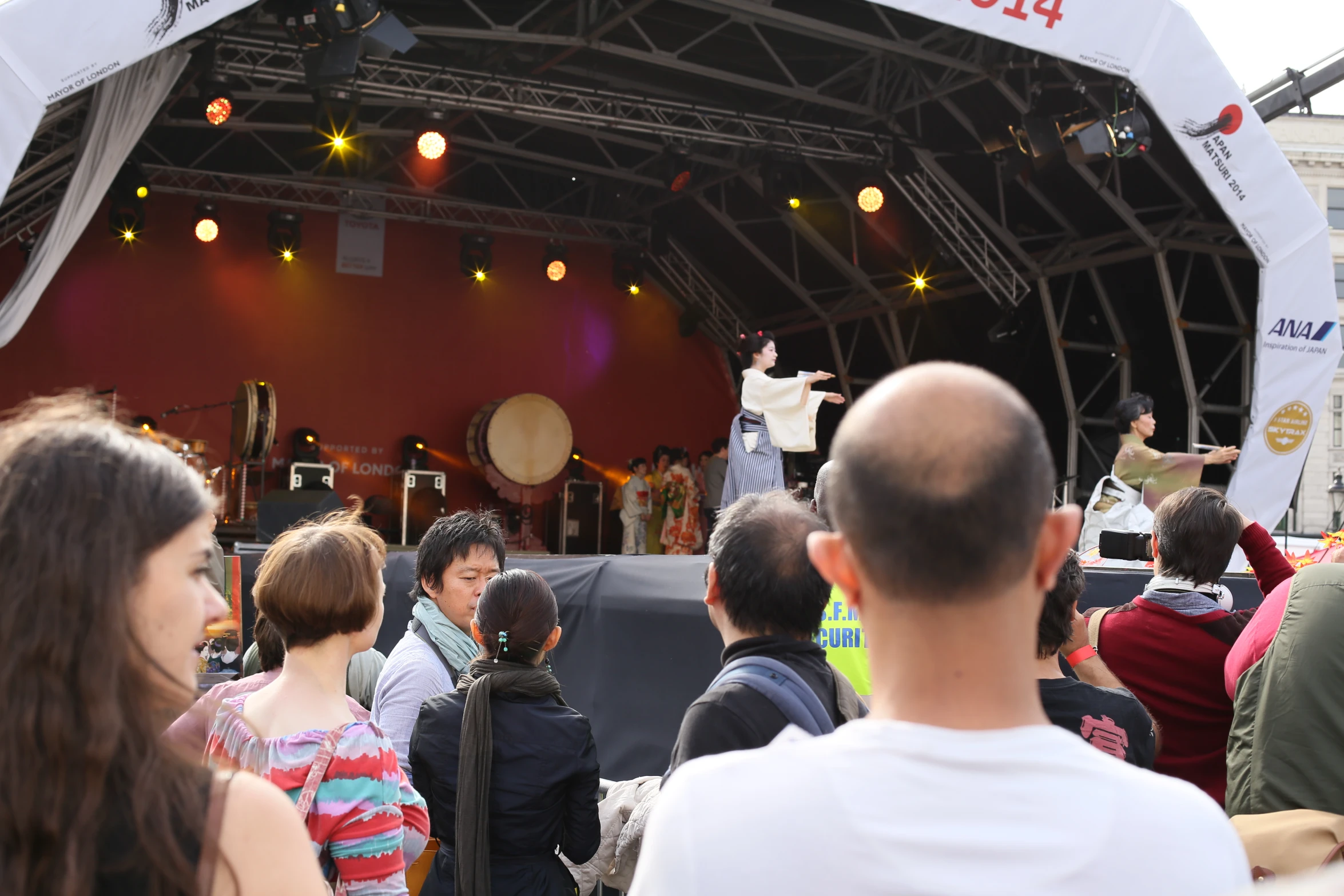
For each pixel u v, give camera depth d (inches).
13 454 38.5
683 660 145.3
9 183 234.2
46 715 35.1
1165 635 101.6
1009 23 296.4
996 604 36.5
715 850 35.4
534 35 380.5
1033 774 35.1
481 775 91.5
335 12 315.9
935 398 37.1
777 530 75.9
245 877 37.3
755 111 474.0
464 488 594.2
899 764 35.4
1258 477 358.0
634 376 632.4
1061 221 449.1
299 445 549.0
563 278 618.2
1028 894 33.4
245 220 559.2
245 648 194.1
